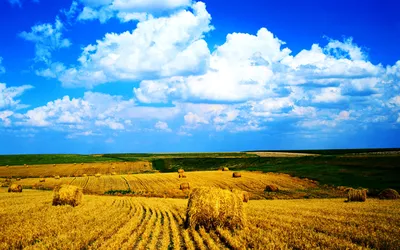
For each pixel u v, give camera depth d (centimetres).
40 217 1967
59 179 6662
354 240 1312
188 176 6350
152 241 1390
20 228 1600
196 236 1466
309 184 5012
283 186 4838
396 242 1249
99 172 8462
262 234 1422
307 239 1307
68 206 2556
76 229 1588
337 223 1673
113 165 9888
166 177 6331
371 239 1293
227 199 1642
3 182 6244
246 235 1420
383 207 2438
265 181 5353
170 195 4181
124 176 6994
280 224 1666
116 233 1522
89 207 2534
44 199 3153
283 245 1201
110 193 4584
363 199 3086
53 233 1515
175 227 1708
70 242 1301
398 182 4675
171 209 2480
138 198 3672
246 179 5609
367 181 4919
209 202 1639
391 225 1597
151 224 1791
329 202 3039
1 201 2953
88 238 1372
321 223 1678
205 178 5916
